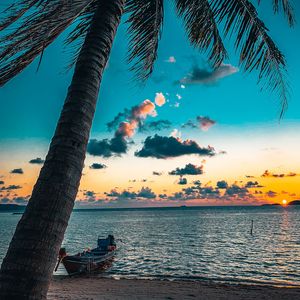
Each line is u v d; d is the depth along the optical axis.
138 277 23.61
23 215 2.53
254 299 14.05
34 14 2.73
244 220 118.62
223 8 5.20
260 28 5.26
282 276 24.02
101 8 3.54
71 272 23.42
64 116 2.89
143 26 5.42
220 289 16.62
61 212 2.54
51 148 2.78
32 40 2.76
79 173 2.76
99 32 3.35
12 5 2.84
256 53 5.32
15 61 3.04
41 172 2.69
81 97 2.97
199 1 5.60
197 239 54.09
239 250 39.88
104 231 79.81
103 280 20.59
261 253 36.84
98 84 3.16
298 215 155.50
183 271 26.34
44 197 2.53
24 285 2.27
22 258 2.33
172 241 51.56
